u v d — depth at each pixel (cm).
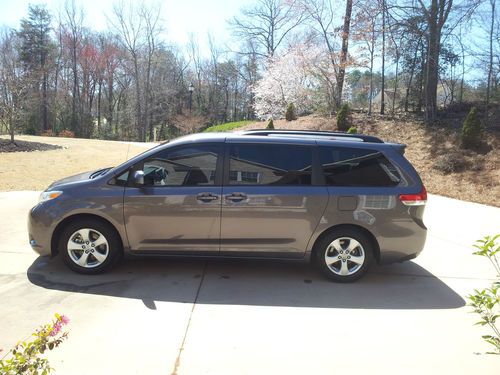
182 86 5684
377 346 355
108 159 1650
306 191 483
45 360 210
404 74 2064
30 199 927
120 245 497
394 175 496
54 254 505
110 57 5241
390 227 489
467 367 327
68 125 5056
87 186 489
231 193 480
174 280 489
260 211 481
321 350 345
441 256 620
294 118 2366
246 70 5197
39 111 4841
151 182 489
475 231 778
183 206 480
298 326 386
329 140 502
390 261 499
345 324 394
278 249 490
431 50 1761
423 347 356
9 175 1212
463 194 1157
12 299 423
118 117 5509
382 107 1997
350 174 493
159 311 406
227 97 5872
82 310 403
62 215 483
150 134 5456
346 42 1998
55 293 440
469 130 1426
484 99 1866
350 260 498
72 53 5178
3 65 4228
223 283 486
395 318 410
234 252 492
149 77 5125
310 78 2542
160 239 488
